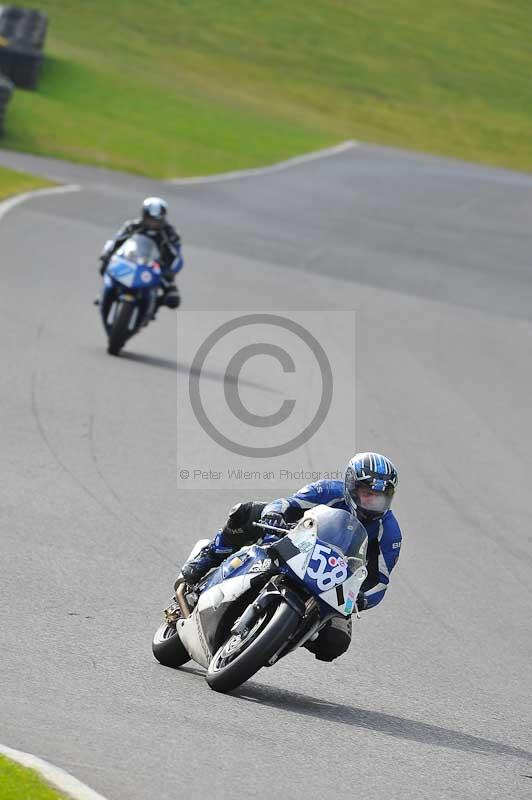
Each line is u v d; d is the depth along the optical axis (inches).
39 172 4899.1
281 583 944.9
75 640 1021.2
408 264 4200.3
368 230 4815.5
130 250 2341.3
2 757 728.3
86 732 816.9
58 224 3848.4
